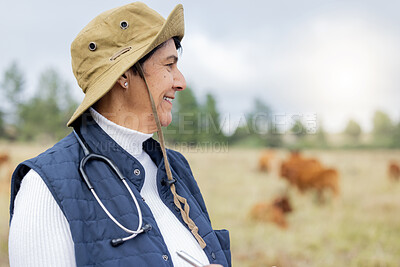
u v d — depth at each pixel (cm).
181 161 135
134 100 103
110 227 88
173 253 100
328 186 784
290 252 559
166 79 105
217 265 93
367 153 1144
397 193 790
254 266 530
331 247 571
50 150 96
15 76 1670
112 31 99
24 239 81
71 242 84
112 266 84
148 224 93
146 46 99
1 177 748
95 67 98
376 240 585
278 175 860
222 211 686
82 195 89
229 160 970
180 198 111
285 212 668
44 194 85
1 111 1429
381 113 1273
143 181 103
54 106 1352
